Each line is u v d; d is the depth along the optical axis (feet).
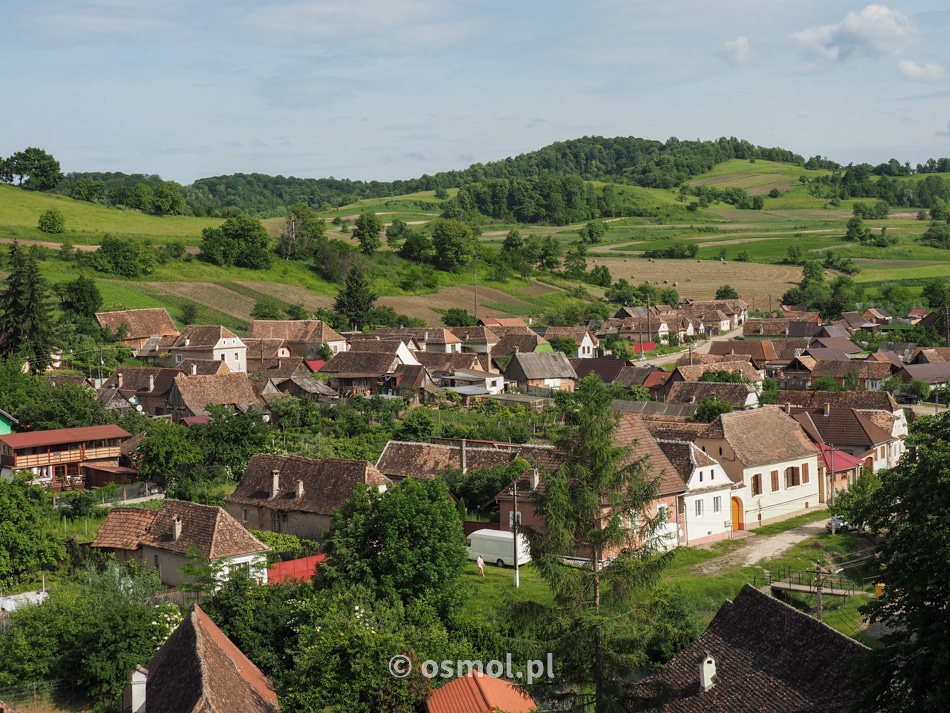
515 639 126.41
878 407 322.34
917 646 96.94
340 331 570.05
